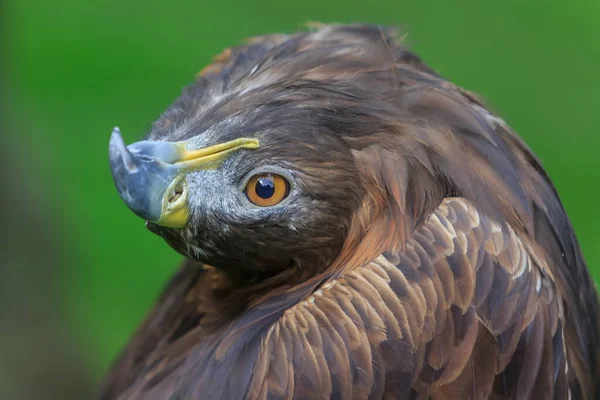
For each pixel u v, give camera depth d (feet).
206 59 63.41
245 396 23.40
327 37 27.17
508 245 23.63
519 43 67.05
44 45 63.82
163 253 55.31
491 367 23.11
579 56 66.33
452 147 24.63
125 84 61.52
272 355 23.29
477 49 66.18
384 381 22.65
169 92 61.16
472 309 22.91
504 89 64.64
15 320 42.93
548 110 63.72
